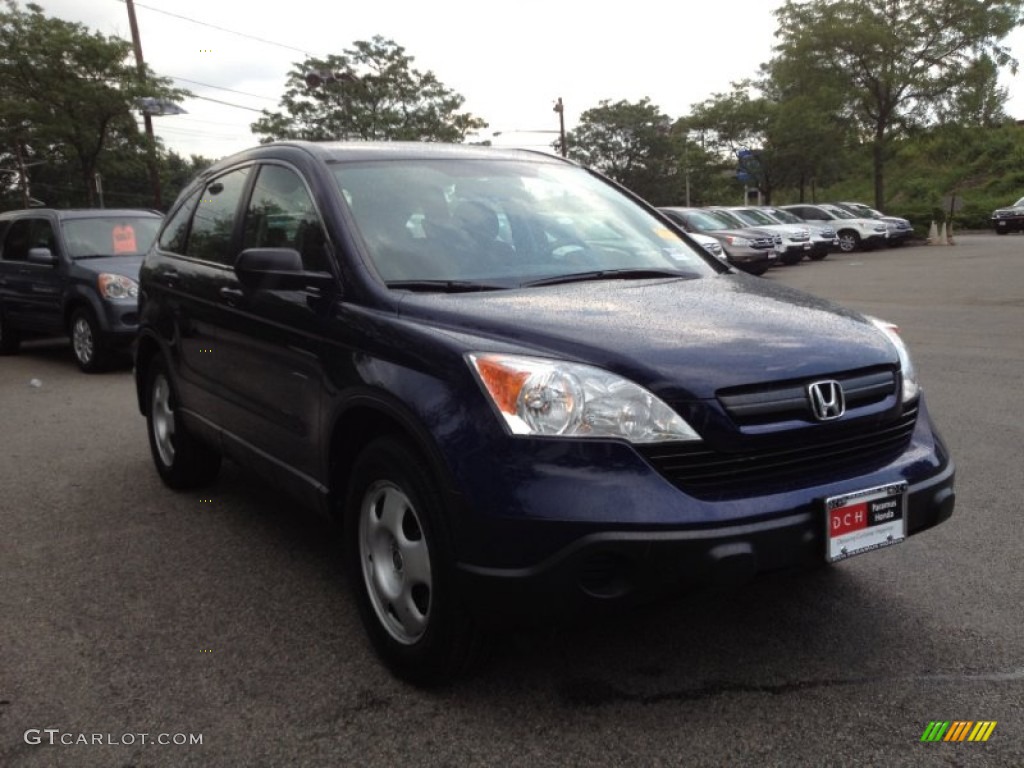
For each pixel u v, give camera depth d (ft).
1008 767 8.13
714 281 12.03
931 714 8.98
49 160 94.38
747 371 8.82
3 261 36.40
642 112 231.09
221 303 13.84
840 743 8.54
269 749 8.71
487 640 9.30
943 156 120.88
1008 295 46.85
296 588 12.53
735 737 8.69
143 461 19.61
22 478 18.42
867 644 10.44
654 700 9.38
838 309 11.13
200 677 10.11
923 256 83.82
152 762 8.54
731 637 10.69
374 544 10.23
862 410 9.44
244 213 13.99
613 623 11.07
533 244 12.31
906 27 111.04
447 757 8.50
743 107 140.77
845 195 190.29
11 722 9.27
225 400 14.05
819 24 112.57
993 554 12.87
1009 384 24.43
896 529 9.43
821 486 8.96
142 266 17.99
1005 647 10.25
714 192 171.01
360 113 129.39
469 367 8.89
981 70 108.37
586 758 8.42
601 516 8.14
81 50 82.38
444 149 13.89
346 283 10.93
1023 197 147.43
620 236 13.30
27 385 29.99
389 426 10.00
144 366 17.88
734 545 8.32
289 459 12.18
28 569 13.42
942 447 10.45
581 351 8.83
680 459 8.52
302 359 11.46
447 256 11.48
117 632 11.26
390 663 10.03
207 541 14.46
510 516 8.31
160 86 87.81
